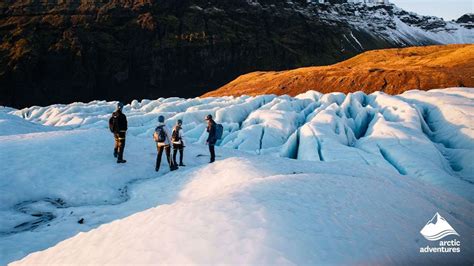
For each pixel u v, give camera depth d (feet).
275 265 15.85
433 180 61.72
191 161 55.11
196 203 24.03
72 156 47.55
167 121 127.24
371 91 265.54
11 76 454.40
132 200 38.14
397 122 91.76
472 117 89.04
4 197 35.73
